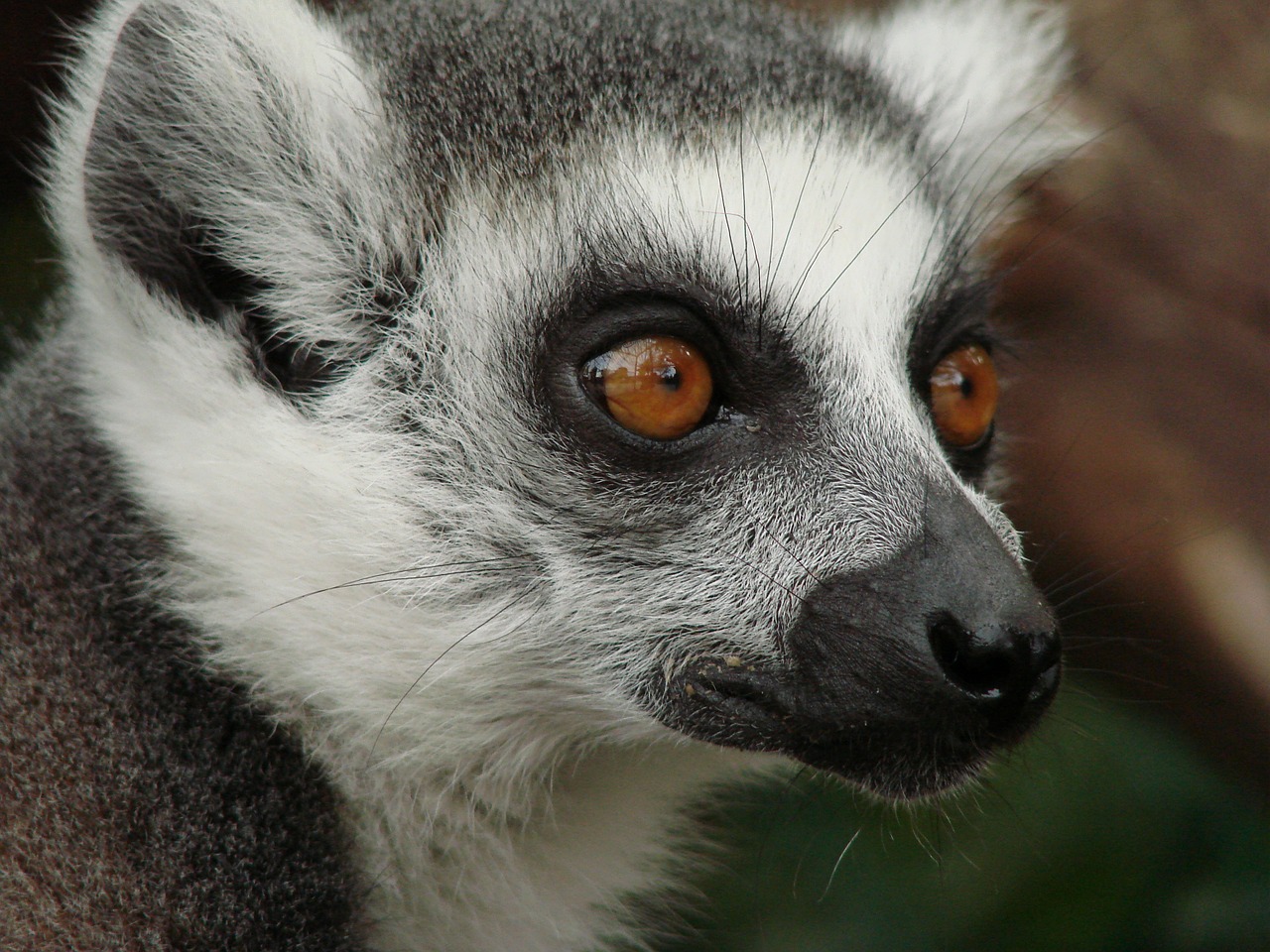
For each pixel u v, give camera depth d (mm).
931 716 6543
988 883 9711
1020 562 7176
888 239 7609
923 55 9406
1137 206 9492
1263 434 9023
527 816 7590
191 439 7004
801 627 6824
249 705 6996
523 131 7406
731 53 8055
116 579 7012
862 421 7082
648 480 6977
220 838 6727
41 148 7320
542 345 7062
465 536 7082
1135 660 9391
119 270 6934
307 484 6965
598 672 7148
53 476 7273
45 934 6430
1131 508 9234
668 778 8156
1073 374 9562
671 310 6996
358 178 7367
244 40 7234
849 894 9922
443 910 7500
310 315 7301
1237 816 9648
